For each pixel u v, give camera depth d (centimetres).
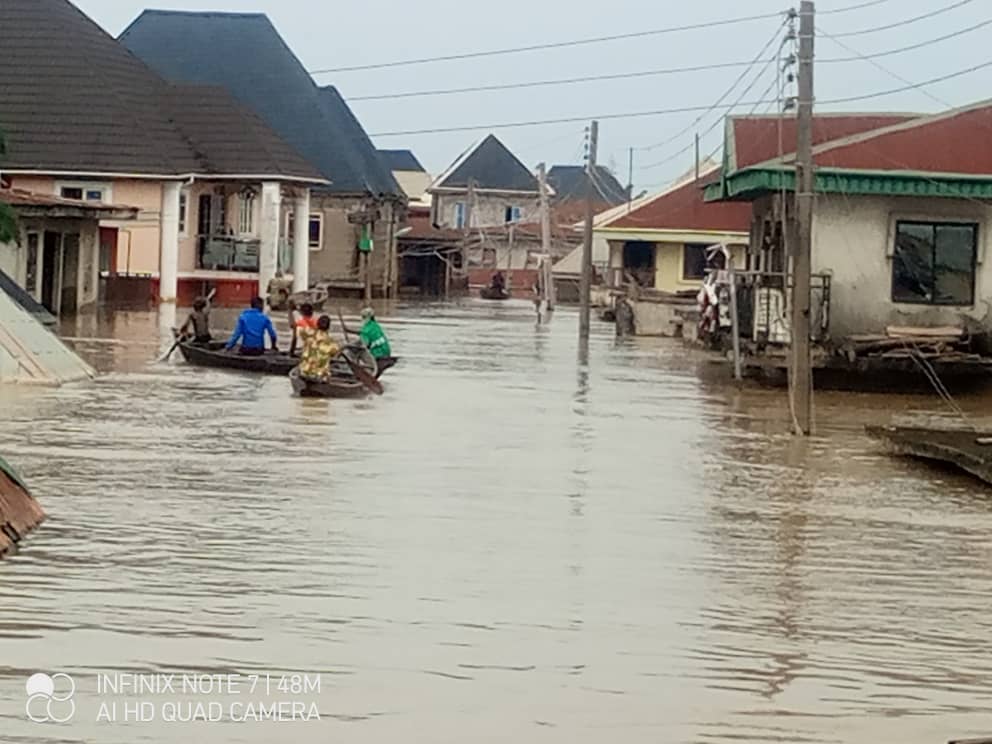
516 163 10281
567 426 2438
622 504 1719
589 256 4544
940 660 1109
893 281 3338
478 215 10181
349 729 912
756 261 3922
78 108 5234
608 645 1115
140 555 1342
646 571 1366
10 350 2689
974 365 3197
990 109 3409
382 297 7688
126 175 5125
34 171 5103
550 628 1154
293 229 6009
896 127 3388
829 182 3269
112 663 1022
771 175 3316
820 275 3303
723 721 954
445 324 5316
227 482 1739
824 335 3325
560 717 949
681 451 2194
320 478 1794
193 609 1166
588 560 1402
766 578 1360
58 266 4466
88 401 2452
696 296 5053
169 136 5431
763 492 1852
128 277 5009
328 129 7156
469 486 1786
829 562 1441
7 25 5384
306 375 2638
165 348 3491
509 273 9200
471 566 1352
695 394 3061
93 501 1587
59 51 5353
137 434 2094
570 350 4200
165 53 7175
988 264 3322
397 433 2223
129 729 896
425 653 1074
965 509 1761
